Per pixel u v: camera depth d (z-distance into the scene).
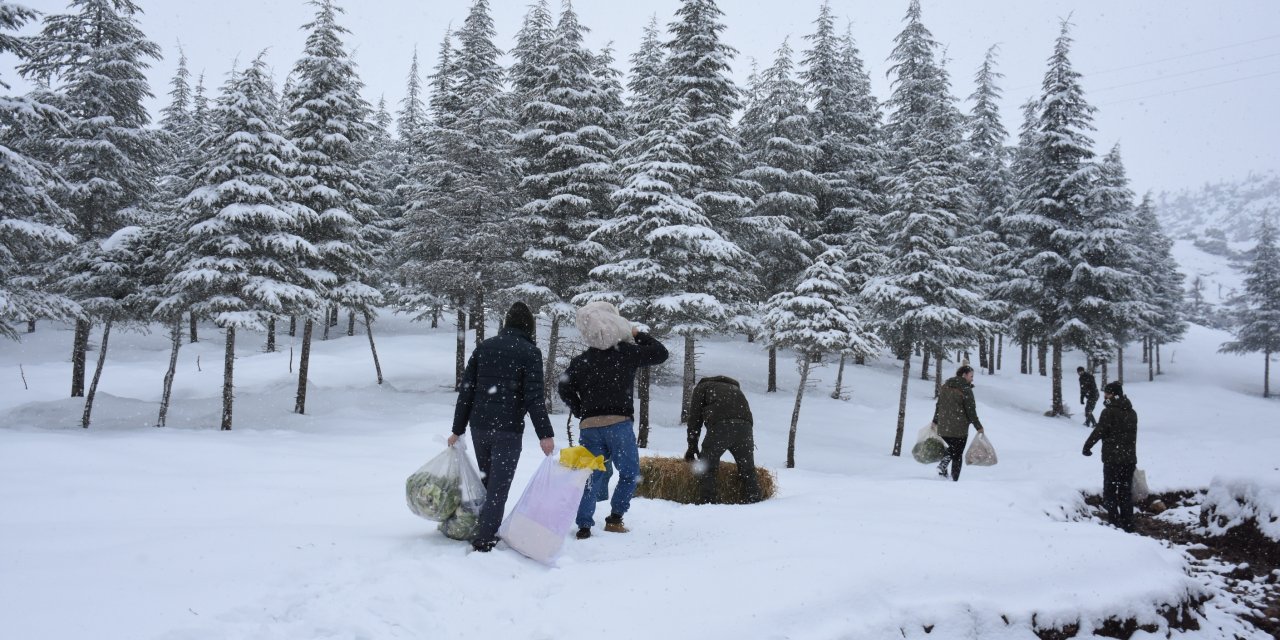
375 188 29.66
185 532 4.77
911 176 20.34
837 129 26.27
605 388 5.43
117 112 20.31
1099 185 25.95
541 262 20.73
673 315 18.41
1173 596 4.83
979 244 27.50
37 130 18.73
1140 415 28.62
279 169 16.73
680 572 4.15
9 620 3.09
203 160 16.94
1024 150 32.78
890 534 5.04
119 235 17.80
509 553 4.49
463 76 24.34
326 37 21.27
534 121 21.88
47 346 30.61
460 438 4.95
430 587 3.77
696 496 7.42
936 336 20.19
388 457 10.09
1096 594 4.48
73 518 5.41
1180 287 48.09
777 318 15.88
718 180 19.98
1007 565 4.51
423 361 28.59
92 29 20.47
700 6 19.23
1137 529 8.60
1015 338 29.19
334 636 3.21
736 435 7.34
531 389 4.77
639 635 3.39
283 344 33.72
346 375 25.69
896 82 28.56
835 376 28.53
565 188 20.53
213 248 16.64
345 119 21.41
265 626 3.21
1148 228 45.41
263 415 19.12
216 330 36.44
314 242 20.97
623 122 24.31
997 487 8.56
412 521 5.61
